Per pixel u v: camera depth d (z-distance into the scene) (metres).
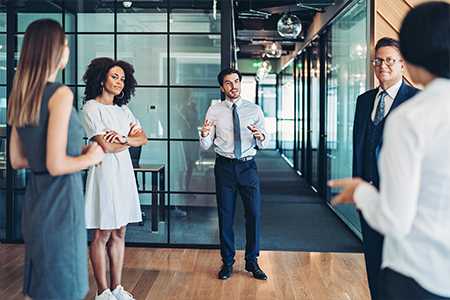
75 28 3.91
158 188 3.89
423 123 1.00
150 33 3.88
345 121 4.82
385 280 1.19
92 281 2.96
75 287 1.61
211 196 3.86
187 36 3.85
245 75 14.88
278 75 14.25
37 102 1.51
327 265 3.34
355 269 3.24
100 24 3.90
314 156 7.10
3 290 2.79
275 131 15.47
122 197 2.54
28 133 1.55
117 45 3.90
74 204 1.60
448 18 1.06
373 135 2.13
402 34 1.12
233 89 3.05
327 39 5.99
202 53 3.86
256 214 3.09
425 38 1.06
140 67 3.90
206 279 3.04
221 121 3.07
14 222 3.97
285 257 3.54
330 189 5.66
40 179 1.58
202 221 3.86
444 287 1.05
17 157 1.73
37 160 1.56
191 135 3.89
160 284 2.94
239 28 7.54
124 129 2.65
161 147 3.91
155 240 3.88
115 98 2.72
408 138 1.00
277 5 6.04
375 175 2.12
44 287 1.56
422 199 1.06
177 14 3.85
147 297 2.71
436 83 1.06
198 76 3.87
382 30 3.44
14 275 3.08
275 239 4.10
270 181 8.08
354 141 2.29
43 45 1.54
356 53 4.26
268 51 7.95
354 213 4.34
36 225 1.56
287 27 5.29
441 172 1.02
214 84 3.86
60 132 1.50
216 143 3.11
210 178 3.86
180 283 2.96
